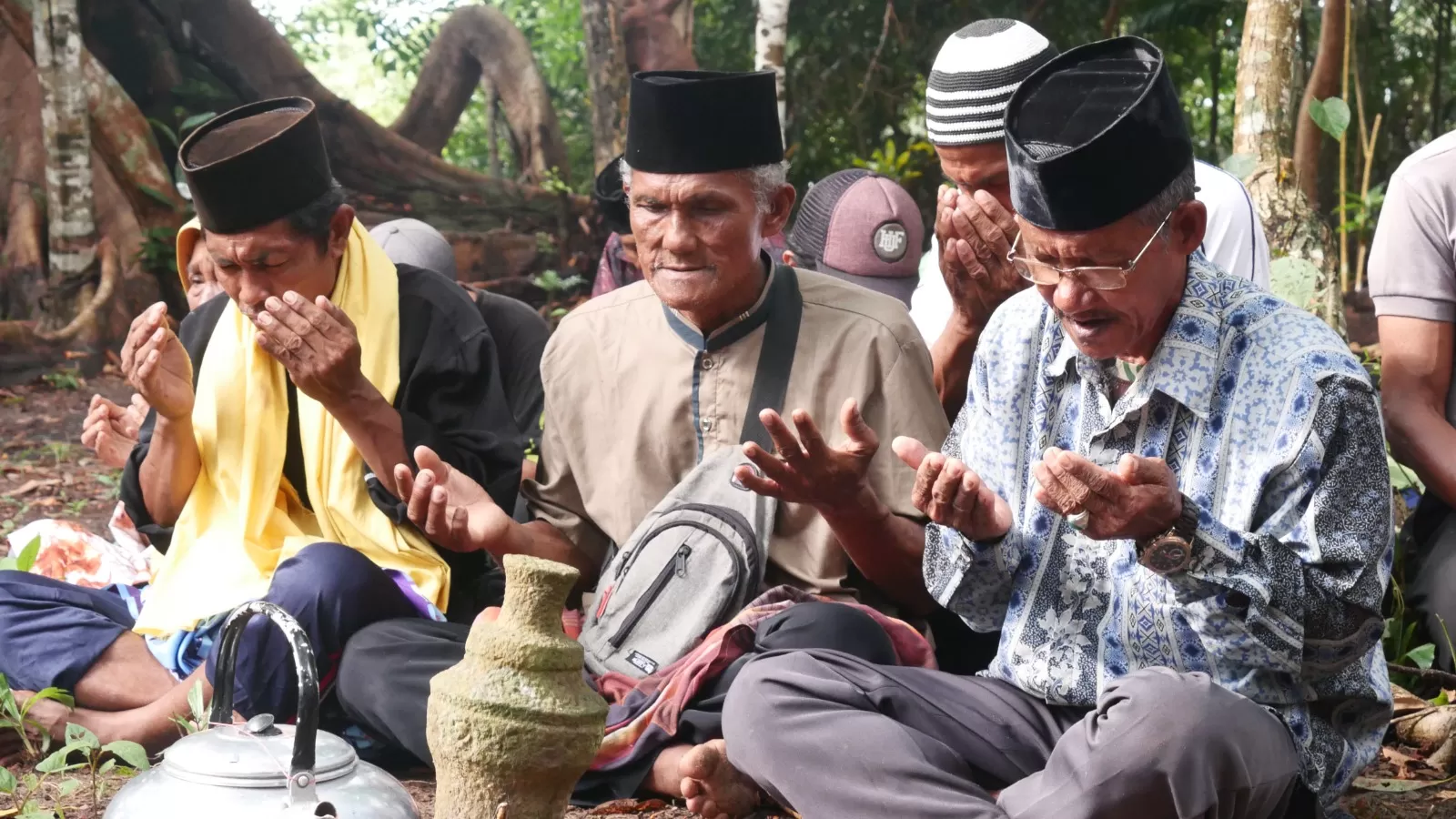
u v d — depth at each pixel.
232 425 4.04
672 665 3.56
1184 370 2.94
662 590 3.65
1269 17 6.66
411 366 4.08
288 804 2.40
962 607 3.27
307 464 4.02
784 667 3.13
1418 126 15.43
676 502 3.73
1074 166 2.73
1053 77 2.93
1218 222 4.49
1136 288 2.84
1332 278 6.55
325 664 3.69
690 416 3.86
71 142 11.77
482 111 19.36
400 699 3.53
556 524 3.96
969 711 3.13
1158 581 2.92
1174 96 2.86
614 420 3.93
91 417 4.36
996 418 3.23
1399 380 4.41
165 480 3.99
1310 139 7.34
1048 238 2.84
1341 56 8.22
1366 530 2.84
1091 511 2.70
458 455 3.97
